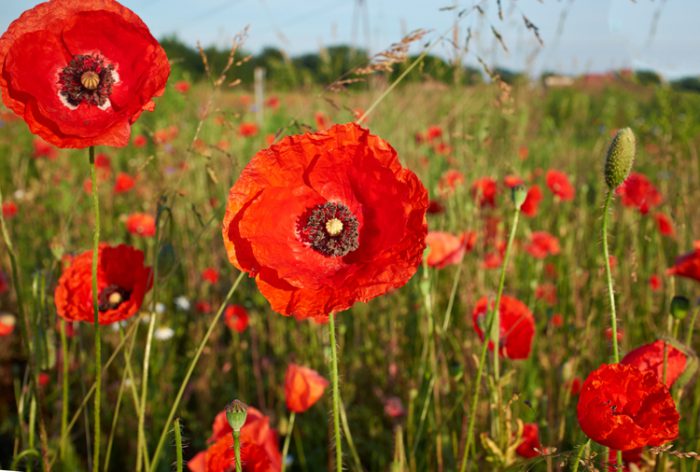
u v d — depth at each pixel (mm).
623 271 3895
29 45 1732
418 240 1538
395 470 2309
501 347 2588
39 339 2252
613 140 1743
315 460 3822
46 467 2145
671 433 1504
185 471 3705
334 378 1602
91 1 1792
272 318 4711
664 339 1939
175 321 5043
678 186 4605
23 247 6047
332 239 1762
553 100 12375
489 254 4383
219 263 5078
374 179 1721
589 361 3365
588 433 1603
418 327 3928
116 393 3961
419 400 3193
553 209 6219
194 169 5707
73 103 1812
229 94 9391
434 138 5789
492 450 2252
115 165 8258
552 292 4441
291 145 1719
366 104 5492
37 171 8914
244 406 1492
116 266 2338
